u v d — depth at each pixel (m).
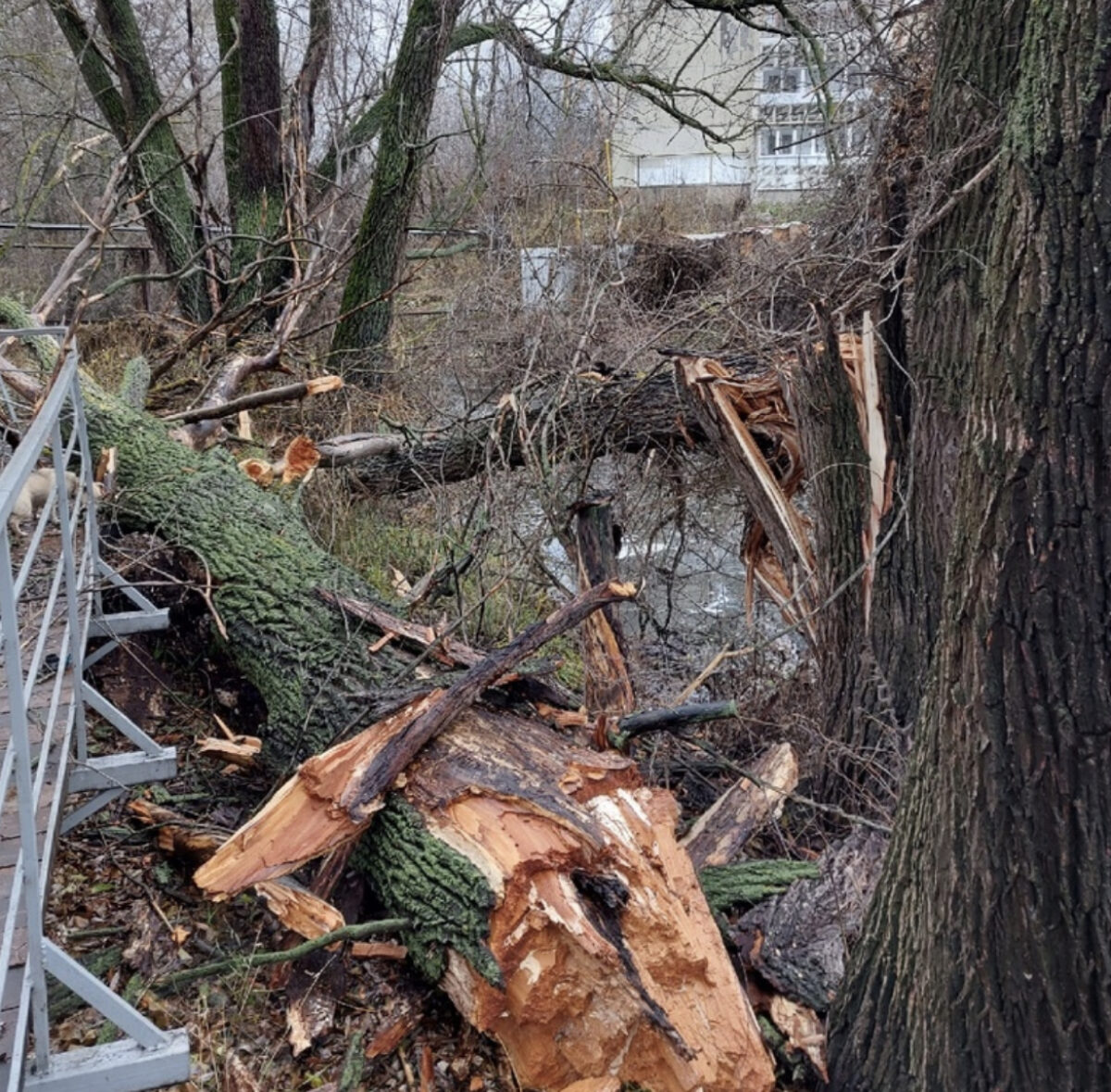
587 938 2.25
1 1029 1.74
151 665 4.02
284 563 3.77
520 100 10.03
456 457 5.73
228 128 7.23
